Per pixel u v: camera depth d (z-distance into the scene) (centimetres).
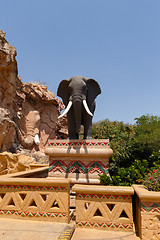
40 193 351
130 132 852
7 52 1335
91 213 320
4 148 1348
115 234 297
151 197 282
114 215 313
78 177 498
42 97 1938
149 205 285
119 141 798
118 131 890
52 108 2089
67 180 344
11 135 1425
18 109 1648
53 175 514
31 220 345
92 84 589
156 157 725
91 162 506
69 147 518
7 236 284
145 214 283
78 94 533
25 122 1764
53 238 277
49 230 304
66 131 2297
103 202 320
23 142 1647
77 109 530
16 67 1516
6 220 346
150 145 791
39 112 1947
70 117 587
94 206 321
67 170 513
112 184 411
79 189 325
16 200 359
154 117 895
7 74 1405
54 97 2120
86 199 325
